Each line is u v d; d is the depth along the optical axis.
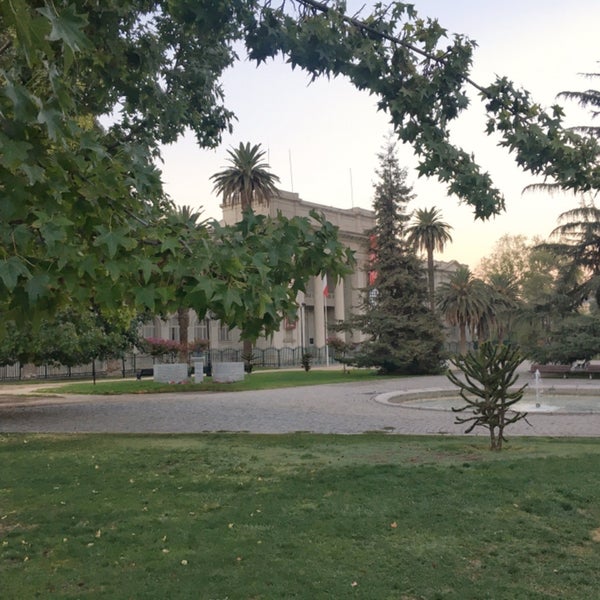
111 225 3.06
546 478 6.98
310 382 30.67
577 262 33.72
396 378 34.25
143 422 15.89
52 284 2.55
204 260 2.87
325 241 3.55
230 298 2.76
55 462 9.24
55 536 5.55
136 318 21.52
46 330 16.41
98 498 6.88
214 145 8.80
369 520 5.68
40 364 19.08
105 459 9.42
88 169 3.11
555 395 21.58
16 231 2.36
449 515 5.79
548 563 4.64
